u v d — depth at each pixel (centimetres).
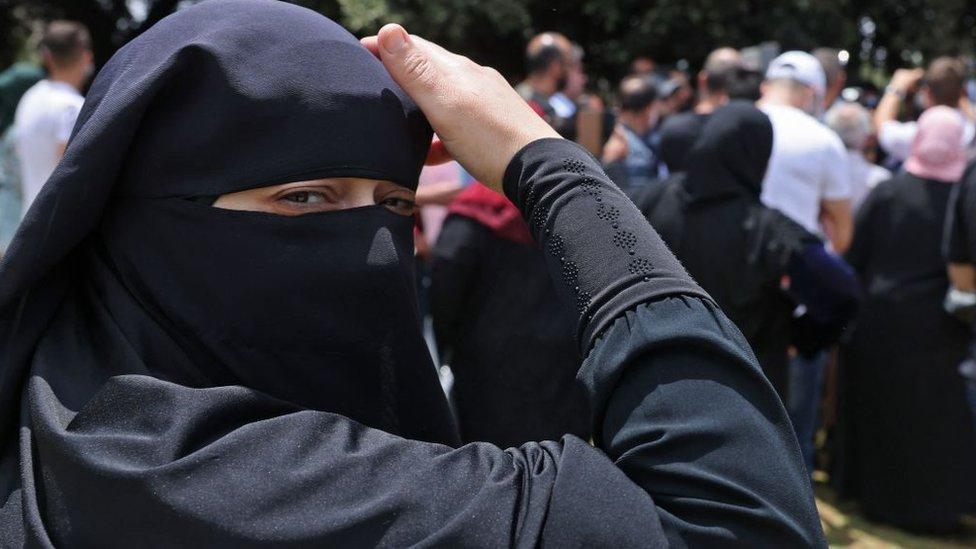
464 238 296
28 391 91
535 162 94
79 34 448
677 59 991
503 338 294
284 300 95
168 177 95
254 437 81
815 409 421
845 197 394
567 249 89
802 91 400
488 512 79
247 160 93
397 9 835
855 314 331
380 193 102
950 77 477
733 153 319
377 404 101
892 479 430
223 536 77
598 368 85
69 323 97
